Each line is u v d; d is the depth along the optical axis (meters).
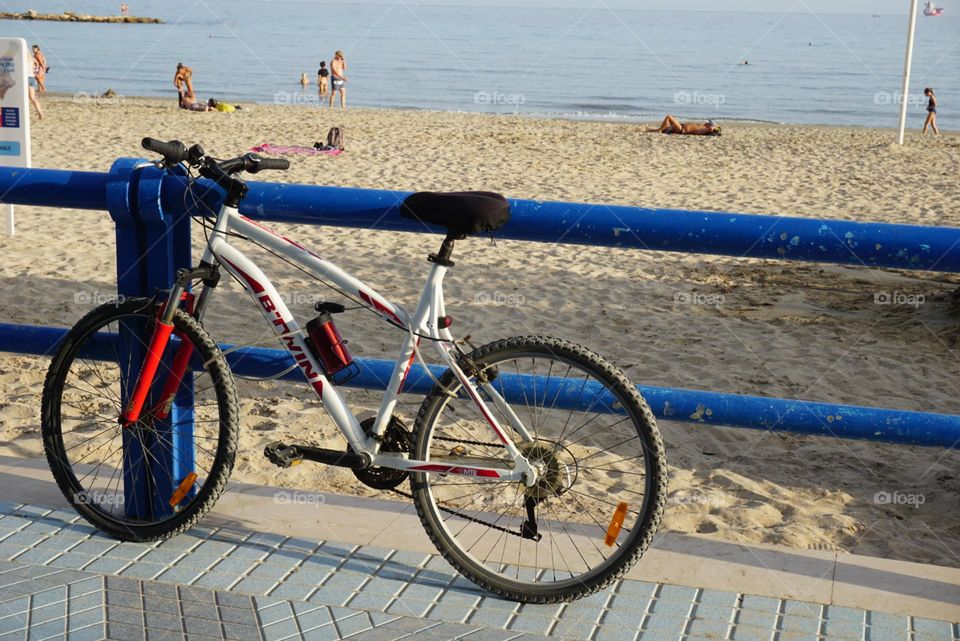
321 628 2.86
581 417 5.22
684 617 2.96
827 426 3.08
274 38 84.19
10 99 9.38
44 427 3.41
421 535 3.46
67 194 3.32
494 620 2.95
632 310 7.86
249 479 4.27
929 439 3.03
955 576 3.22
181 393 3.45
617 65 61.59
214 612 2.93
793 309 8.02
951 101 43.25
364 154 17.05
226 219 3.19
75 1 192.88
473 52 71.75
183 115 23.03
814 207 13.14
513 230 3.12
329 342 3.13
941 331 7.39
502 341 3.05
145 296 3.39
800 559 3.33
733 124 31.50
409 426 5.05
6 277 8.22
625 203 13.07
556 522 3.61
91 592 3.01
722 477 4.63
